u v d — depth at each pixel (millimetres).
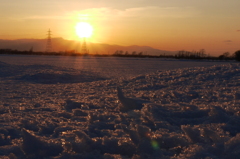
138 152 3096
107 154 3033
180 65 41250
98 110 5836
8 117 5246
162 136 3439
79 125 4516
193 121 4504
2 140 3695
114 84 10742
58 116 5395
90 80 16422
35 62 40906
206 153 2859
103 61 52469
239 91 7012
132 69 30297
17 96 8969
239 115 4426
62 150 3195
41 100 7906
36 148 3139
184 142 3283
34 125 4516
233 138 2949
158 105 5355
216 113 4406
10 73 17750
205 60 69375
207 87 8125
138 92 8266
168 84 9227
